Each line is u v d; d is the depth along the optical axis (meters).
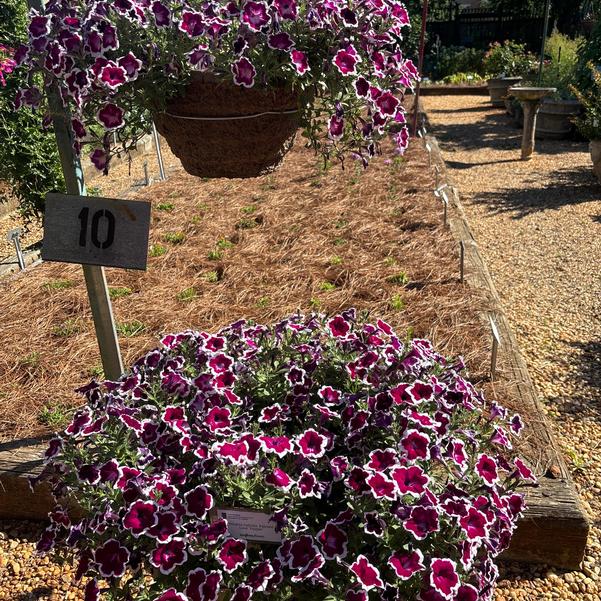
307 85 1.71
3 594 2.34
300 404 1.89
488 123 11.65
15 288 4.19
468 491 1.75
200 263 4.51
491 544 1.69
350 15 1.62
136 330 3.57
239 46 1.58
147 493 1.58
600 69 9.18
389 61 1.78
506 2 18.78
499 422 2.51
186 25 1.59
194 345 2.17
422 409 1.82
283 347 2.07
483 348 3.35
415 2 17.31
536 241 5.63
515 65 15.03
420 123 9.84
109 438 1.83
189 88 1.69
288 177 6.77
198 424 1.80
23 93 1.72
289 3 1.57
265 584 1.48
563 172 7.79
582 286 4.69
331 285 4.08
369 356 1.92
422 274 4.22
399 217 5.38
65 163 2.11
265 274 4.25
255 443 1.66
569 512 2.25
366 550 1.63
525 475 1.88
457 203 5.70
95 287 2.38
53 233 2.00
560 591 2.27
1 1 4.47
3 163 5.04
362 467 1.62
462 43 19.67
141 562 1.69
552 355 3.81
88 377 3.18
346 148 1.98
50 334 3.61
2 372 3.24
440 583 1.47
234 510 1.62
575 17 18.28
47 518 2.62
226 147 1.80
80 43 1.56
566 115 9.58
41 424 2.83
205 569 1.62
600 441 3.05
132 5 1.60
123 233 1.98
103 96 1.66
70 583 2.37
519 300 4.57
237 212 5.63
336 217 5.34
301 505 1.65
